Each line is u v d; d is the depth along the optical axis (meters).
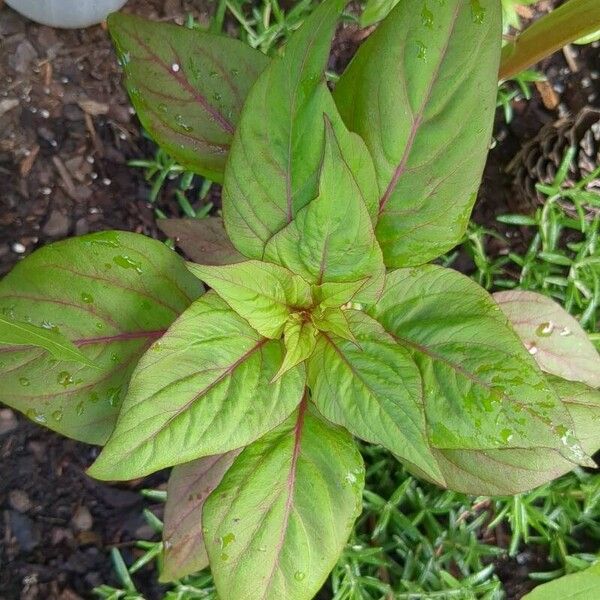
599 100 0.49
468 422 0.29
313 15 0.26
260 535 0.30
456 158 0.30
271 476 0.30
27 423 0.43
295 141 0.28
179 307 0.34
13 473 0.43
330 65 0.46
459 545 0.44
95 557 0.43
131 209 0.45
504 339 0.30
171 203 0.45
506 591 0.46
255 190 0.29
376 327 0.31
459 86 0.29
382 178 0.30
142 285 0.34
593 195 0.43
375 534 0.42
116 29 0.33
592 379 0.38
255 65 0.33
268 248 0.29
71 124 0.44
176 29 0.33
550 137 0.44
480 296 0.31
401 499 0.44
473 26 0.28
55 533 0.43
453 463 0.34
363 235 0.28
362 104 0.30
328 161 0.26
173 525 0.37
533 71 0.47
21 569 0.42
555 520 0.45
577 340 0.38
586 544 0.46
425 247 0.31
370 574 0.44
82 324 0.33
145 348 0.34
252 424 0.29
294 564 0.30
